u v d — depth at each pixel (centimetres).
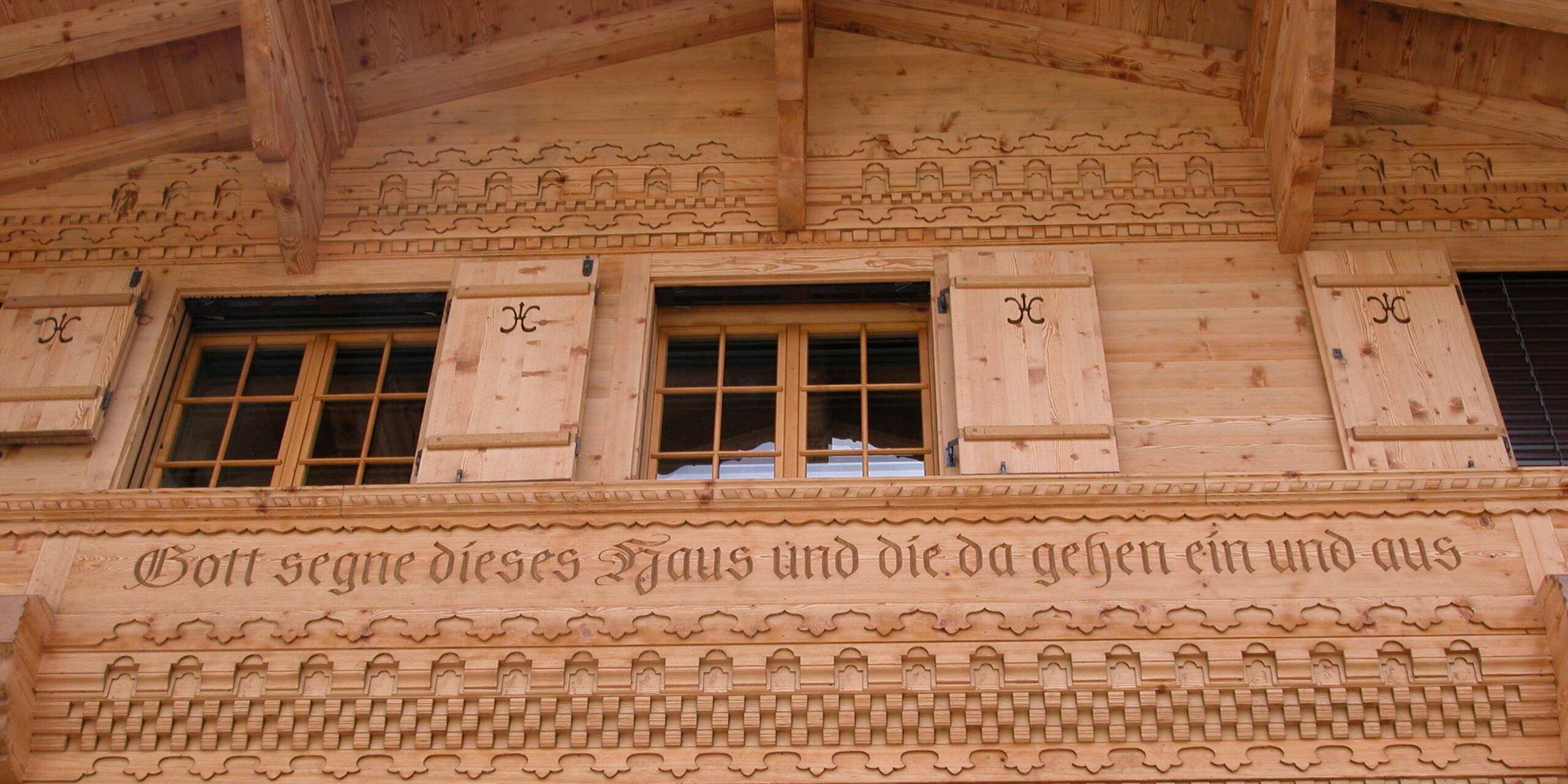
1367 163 893
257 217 898
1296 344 830
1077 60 935
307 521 745
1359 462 777
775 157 912
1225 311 843
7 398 816
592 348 841
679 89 945
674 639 704
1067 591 710
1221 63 920
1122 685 688
